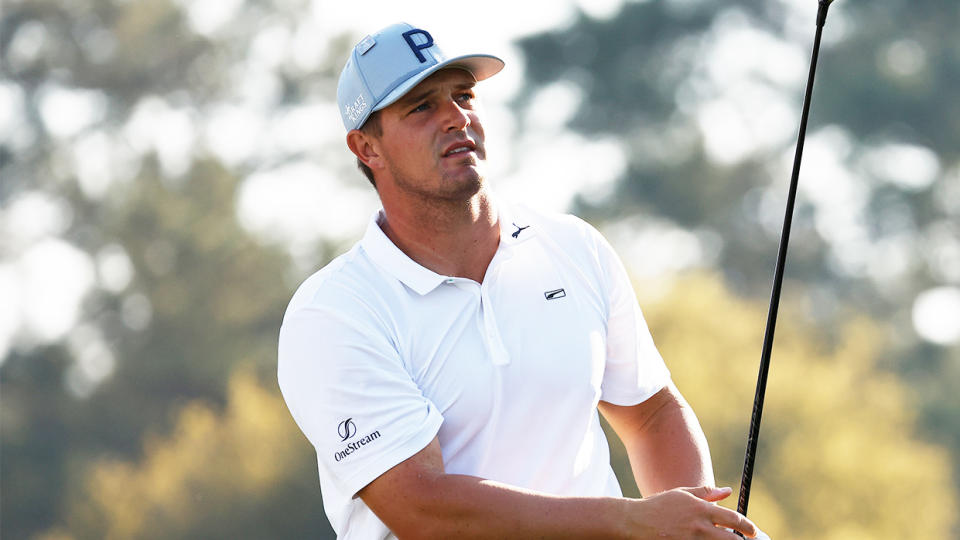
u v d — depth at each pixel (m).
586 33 108.19
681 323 59.38
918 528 57.84
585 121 107.12
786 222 10.79
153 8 95.88
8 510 86.94
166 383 89.81
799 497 56.31
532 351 11.17
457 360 11.05
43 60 95.81
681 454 11.88
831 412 58.53
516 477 11.12
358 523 11.27
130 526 69.81
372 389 10.94
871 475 56.72
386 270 11.24
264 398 70.56
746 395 57.62
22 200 94.50
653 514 10.27
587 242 11.76
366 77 11.39
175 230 89.88
